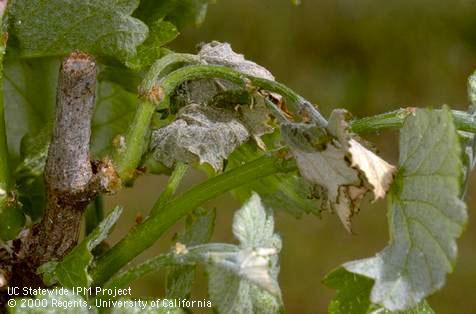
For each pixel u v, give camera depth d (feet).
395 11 7.81
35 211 1.80
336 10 7.82
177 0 1.83
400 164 1.65
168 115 1.77
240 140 1.72
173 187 1.71
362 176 1.63
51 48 1.75
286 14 7.79
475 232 5.91
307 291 5.72
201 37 7.42
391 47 7.79
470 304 5.65
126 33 1.74
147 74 1.69
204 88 1.74
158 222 1.68
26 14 1.73
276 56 7.75
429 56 7.77
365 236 5.99
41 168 1.80
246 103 1.73
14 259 1.70
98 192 1.66
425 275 1.60
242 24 7.68
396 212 1.63
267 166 1.68
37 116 1.91
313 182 1.66
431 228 1.60
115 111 1.91
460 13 7.74
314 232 5.98
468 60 7.77
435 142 1.62
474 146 1.70
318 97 7.68
